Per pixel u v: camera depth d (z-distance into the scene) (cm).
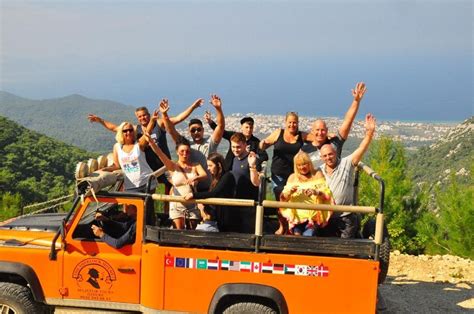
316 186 695
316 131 788
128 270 695
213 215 726
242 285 664
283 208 671
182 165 731
